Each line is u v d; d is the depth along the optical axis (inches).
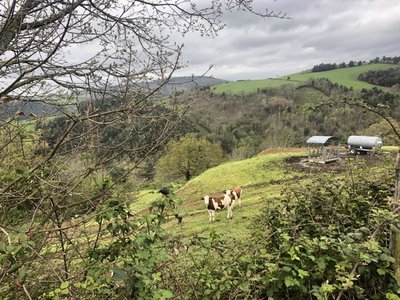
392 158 240.1
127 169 124.7
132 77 126.1
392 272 135.6
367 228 151.6
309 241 148.3
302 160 1157.7
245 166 1214.9
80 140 127.8
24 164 127.3
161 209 129.0
